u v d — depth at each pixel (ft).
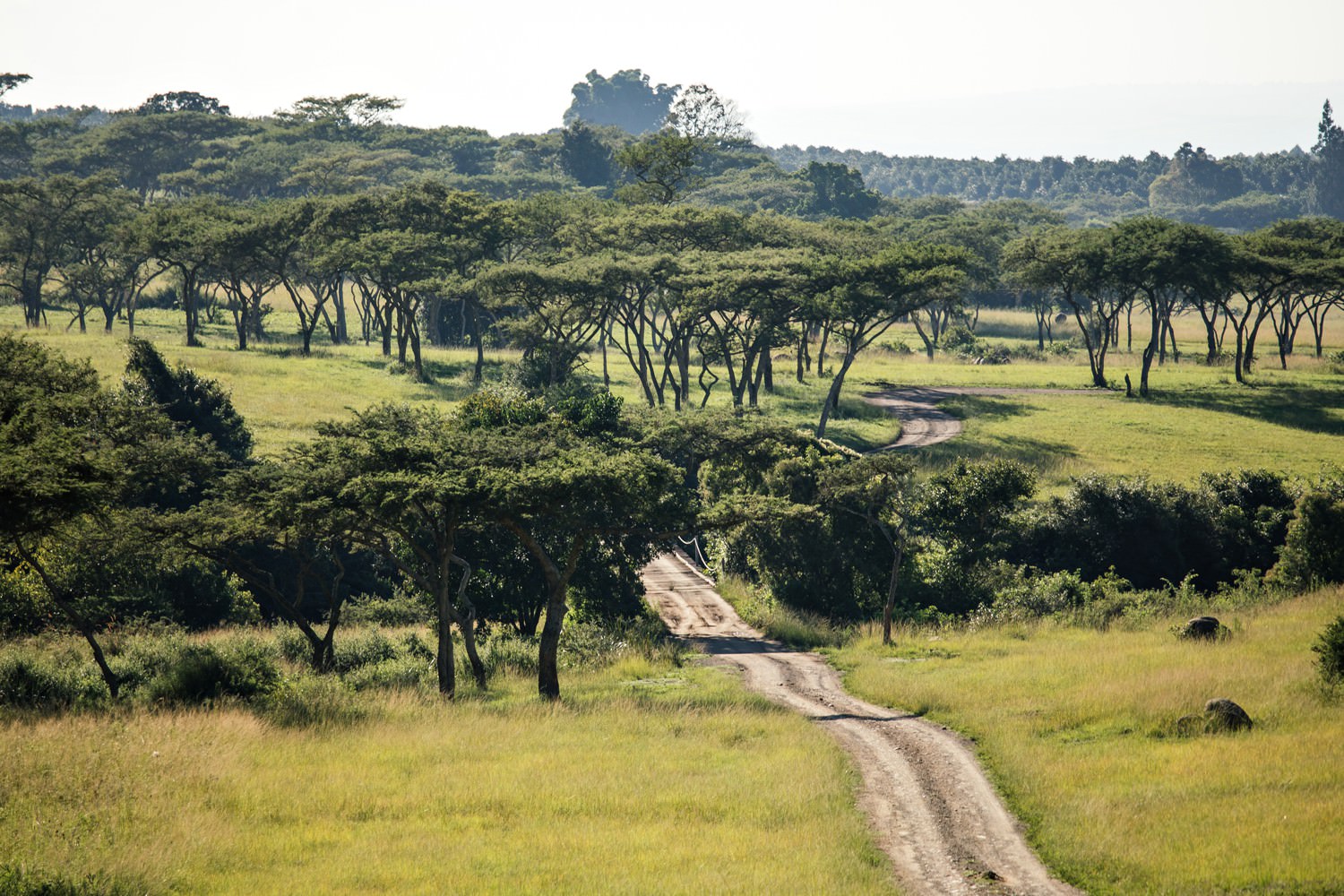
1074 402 414.82
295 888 69.36
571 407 236.02
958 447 333.21
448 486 127.65
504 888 68.80
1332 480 224.74
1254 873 67.46
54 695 126.31
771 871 71.46
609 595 190.39
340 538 146.10
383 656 168.55
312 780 94.53
